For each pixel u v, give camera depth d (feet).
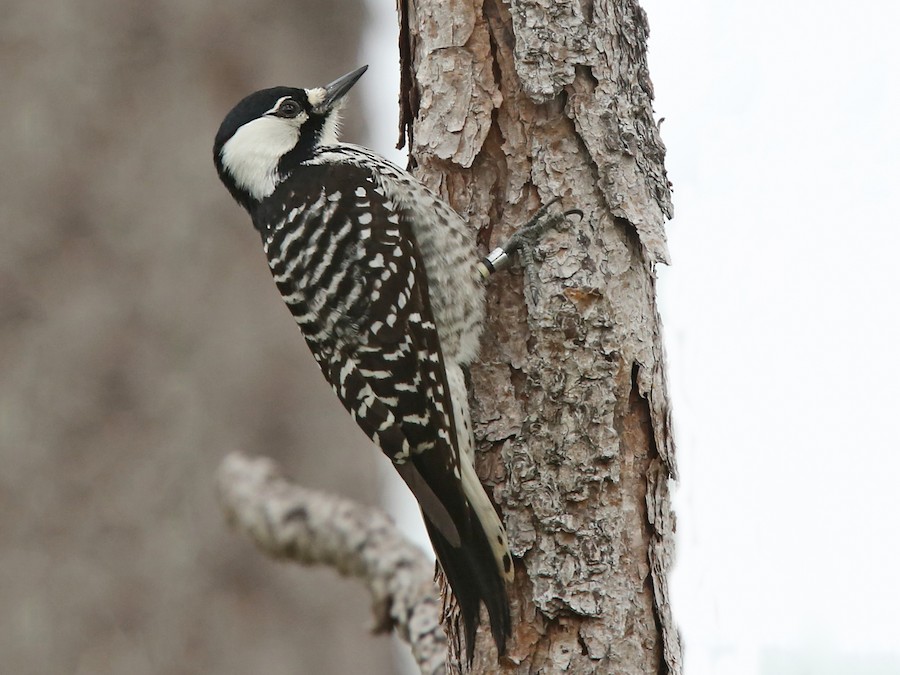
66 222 46.52
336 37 50.19
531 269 28.66
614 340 28.04
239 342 47.21
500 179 29.71
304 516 36.42
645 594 27.45
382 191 32.14
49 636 45.16
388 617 35.37
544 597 27.30
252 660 46.29
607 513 27.43
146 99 47.21
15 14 46.80
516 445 28.14
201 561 46.26
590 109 28.91
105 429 46.16
